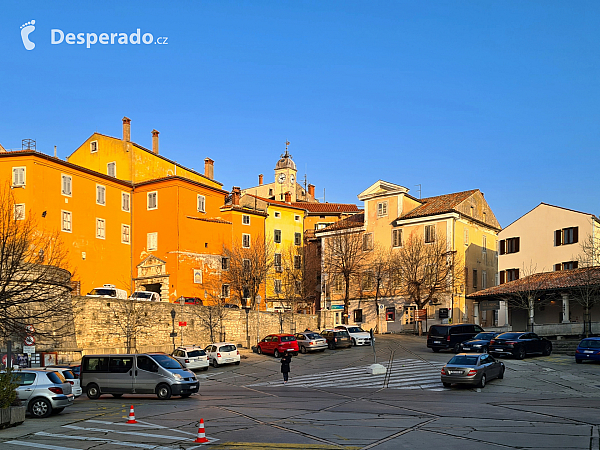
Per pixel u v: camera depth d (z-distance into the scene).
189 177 64.69
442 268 56.22
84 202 51.34
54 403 19.38
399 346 44.91
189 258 56.28
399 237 61.69
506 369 31.41
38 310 28.97
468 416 18.14
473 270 61.34
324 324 59.41
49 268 30.70
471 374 25.59
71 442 14.53
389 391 26.09
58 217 48.12
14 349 29.48
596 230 56.28
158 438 14.98
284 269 71.31
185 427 16.73
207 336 47.19
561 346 39.91
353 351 43.59
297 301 68.69
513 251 60.28
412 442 14.20
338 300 65.62
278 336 44.00
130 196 57.81
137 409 21.19
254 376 34.19
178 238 55.22
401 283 59.88
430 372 31.33
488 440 14.24
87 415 19.70
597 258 54.12
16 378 18.80
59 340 33.78
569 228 56.38
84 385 25.83
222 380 33.19
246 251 64.25
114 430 16.34
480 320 58.53
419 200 65.00
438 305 56.88
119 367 25.53
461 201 60.28
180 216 55.84
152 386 24.84
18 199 45.56
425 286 56.41
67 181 49.53
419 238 59.75
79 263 50.00
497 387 26.27
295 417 18.44
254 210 67.31
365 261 63.81
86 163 60.75
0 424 16.64
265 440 14.62
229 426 16.80
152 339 42.03
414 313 58.31
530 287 45.91
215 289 58.97
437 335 40.06
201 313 46.94
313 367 36.53
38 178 46.31
